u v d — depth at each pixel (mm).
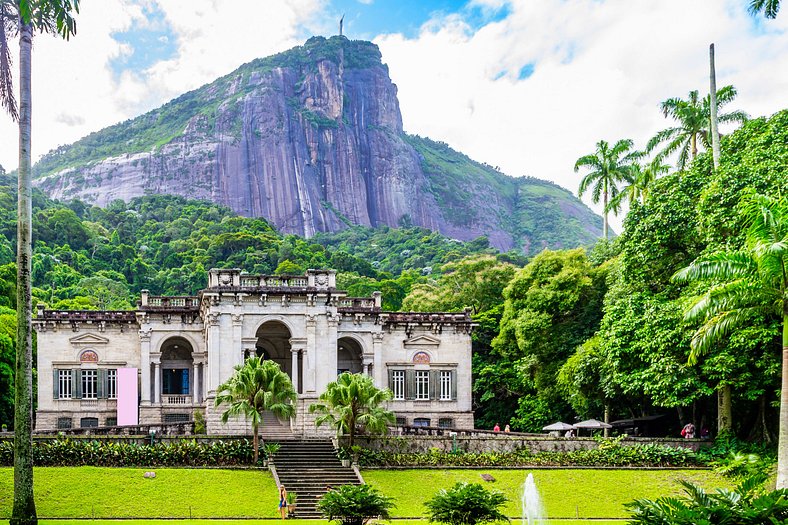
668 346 57125
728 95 75625
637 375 59562
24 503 42688
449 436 62031
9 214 165125
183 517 48438
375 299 77062
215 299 66000
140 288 163500
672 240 61688
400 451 61250
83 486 51375
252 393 58594
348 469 57562
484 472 57938
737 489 32094
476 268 101938
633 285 65375
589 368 66688
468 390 77938
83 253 167375
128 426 62688
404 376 77062
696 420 67375
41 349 72188
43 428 71625
